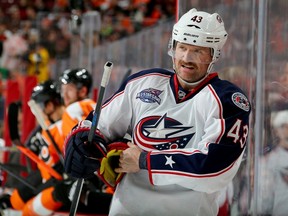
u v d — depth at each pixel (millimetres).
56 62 18297
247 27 6590
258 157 5586
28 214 8844
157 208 5496
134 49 13492
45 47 18656
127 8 24406
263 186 5629
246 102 5340
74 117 8898
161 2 23859
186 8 7008
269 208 5637
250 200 5809
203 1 7059
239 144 5156
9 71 24688
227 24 7113
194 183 5137
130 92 5703
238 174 6562
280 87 5602
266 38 5527
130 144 5434
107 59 14352
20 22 26391
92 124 5434
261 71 5531
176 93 5531
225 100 5270
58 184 8500
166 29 11664
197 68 5414
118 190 5691
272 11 5531
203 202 5449
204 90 5422
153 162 5234
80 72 9555
